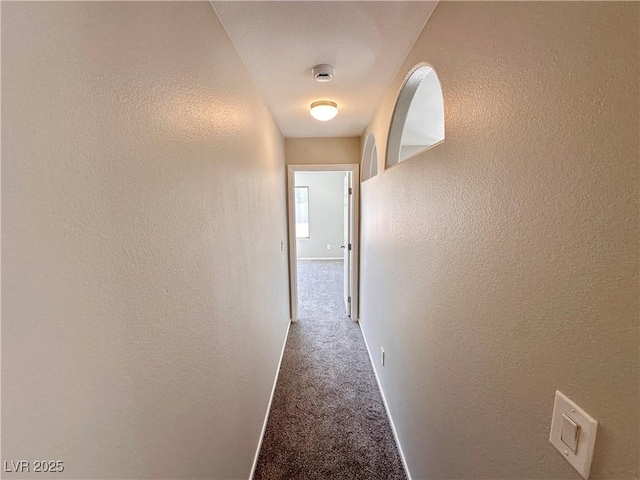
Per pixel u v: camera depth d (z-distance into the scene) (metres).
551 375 0.58
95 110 0.52
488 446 0.83
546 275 0.58
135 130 0.62
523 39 0.63
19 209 0.39
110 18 0.55
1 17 0.37
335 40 1.32
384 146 2.06
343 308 4.20
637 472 0.42
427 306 1.29
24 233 0.39
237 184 1.37
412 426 1.54
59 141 0.45
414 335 1.48
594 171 0.47
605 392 0.46
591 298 0.48
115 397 0.57
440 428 1.17
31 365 0.41
